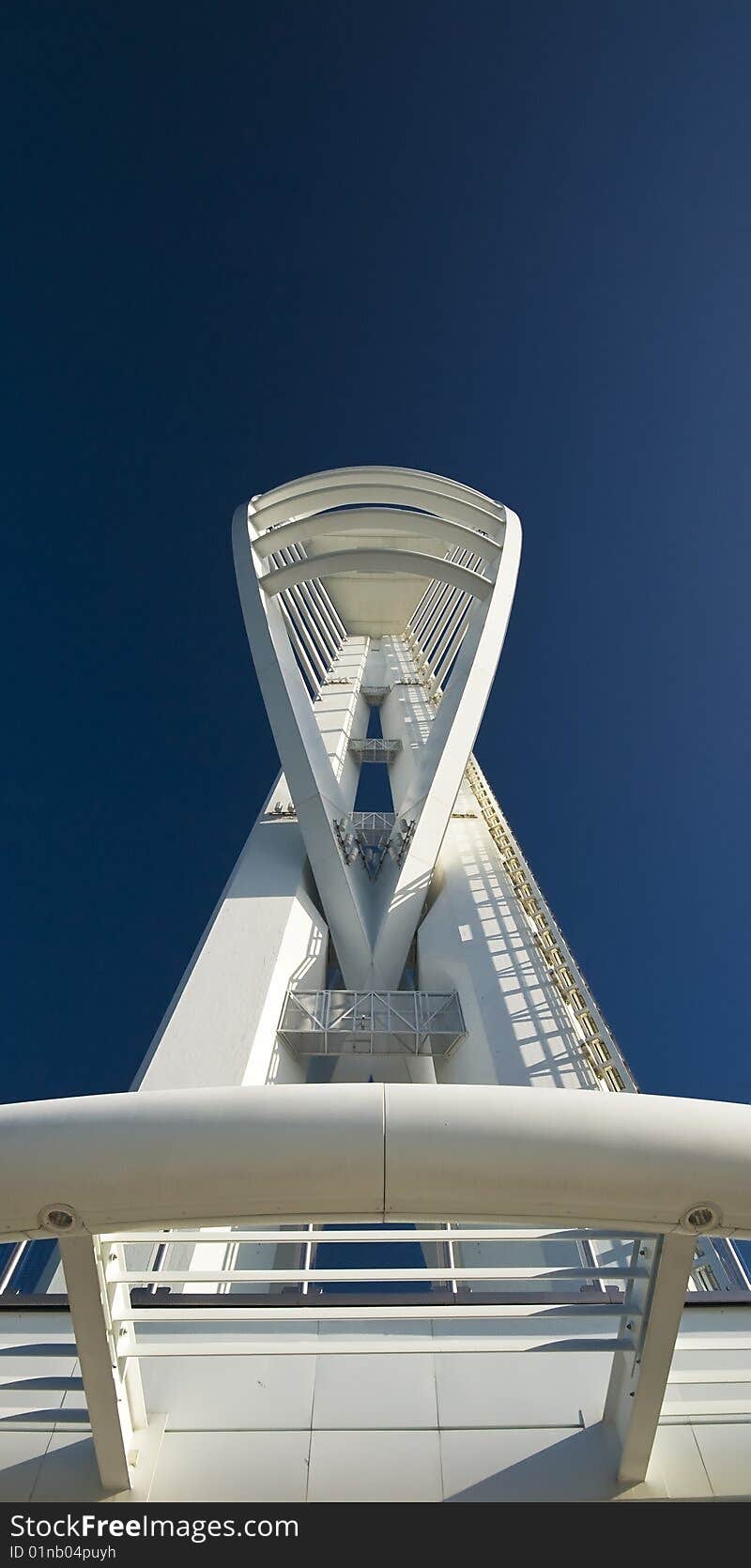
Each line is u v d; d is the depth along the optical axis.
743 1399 5.81
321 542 30.73
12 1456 5.28
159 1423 5.42
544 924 15.96
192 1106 4.04
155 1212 3.96
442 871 18.72
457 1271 5.02
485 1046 13.42
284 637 19.95
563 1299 6.39
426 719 23.62
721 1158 3.95
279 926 15.51
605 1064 12.54
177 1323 6.30
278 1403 5.61
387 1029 14.41
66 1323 6.51
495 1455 5.26
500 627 18.97
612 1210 4.00
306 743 17.73
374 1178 3.91
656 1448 5.30
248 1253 11.33
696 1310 6.66
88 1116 4.02
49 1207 3.93
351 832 18.00
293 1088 4.13
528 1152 3.93
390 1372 5.84
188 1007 13.60
